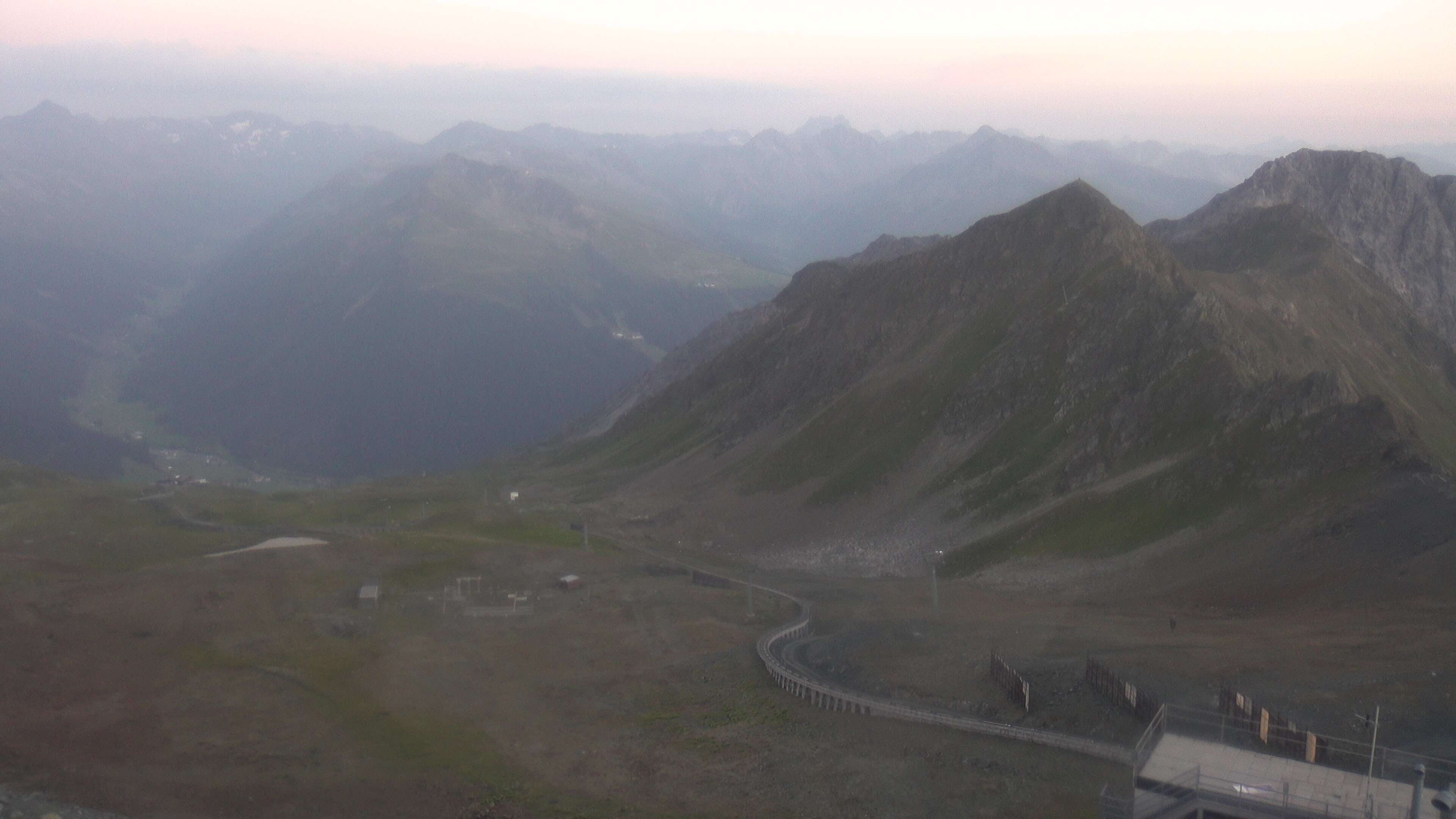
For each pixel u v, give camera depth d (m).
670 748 68.06
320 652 86.75
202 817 58.25
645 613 104.12
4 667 75.56
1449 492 88.50
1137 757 41.31
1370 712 55.12
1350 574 83.50
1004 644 80.62
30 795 58.72
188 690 76.56
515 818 58.44
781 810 57.00
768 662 82.56
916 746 62.34
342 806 60.44
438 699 78.12
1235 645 70.25
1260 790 38.41
